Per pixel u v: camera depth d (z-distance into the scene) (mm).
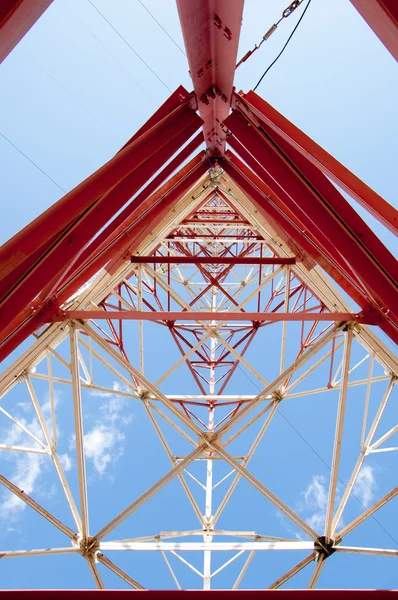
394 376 11328
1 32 3088
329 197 6578
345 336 10062
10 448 9914
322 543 9719
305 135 6375
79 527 9766
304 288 15344
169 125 6738
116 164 5719
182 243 23875
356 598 4875
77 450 9398
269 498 10086
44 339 9836
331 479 9906
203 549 9531
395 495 9523
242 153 8625
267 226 14234
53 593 4824
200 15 4852
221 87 6441
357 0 3199
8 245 4594
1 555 8531
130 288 17016
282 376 10617
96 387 13344
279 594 4914
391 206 5832
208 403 16359
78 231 6023
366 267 6438
